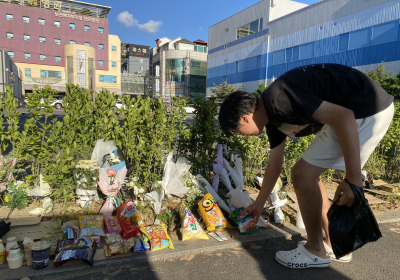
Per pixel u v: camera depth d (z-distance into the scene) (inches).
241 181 146.6
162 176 137.8
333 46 901.8
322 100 61.4
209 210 111.3
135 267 83.4
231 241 100.7
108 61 2181.3
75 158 138.2
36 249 77.9
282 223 118.1
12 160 122.3
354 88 66.3
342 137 60.8
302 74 65.5
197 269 83.7
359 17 821.9
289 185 171.6
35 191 118.6
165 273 81.0
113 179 116.8
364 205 59.9
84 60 1974.7
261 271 83.6
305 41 993.5
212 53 1560.0
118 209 109.7
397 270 85.0
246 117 67.7
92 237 91.9
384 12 761.6
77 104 136.2
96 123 143.2
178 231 108.0
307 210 78.5
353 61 848.3
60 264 80.8
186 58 2755.9
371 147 71.9
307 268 84.9
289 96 62.9
